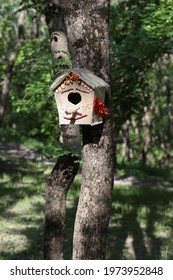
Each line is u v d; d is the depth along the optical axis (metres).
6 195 15.05
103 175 4.34
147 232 12.28
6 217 12.51
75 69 4.24
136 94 13.26
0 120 16.56
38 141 31.80
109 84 4.41
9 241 10.41
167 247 10.94
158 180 23.14
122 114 13.20
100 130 4.36
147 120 31.03
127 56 12.46
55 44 6.38
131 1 14.48
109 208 4.42
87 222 4.34
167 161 33.59
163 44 12.80
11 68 16.16
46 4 6.36
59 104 4.50
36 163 23.50
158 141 41.62
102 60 4.33
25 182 17.81
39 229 11.59
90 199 4.34
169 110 32.34
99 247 4.38
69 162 6.33
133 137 43.19
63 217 6.50
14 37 20.81
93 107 4.28
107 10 4.35
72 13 4.31
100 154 4.34
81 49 4.32
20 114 23.33
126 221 13.25
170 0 12.27
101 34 4.31
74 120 4.38
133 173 24.20
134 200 16.50
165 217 14.01
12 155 26.11
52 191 6.45
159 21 12.15
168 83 30.92
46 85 7.50
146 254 10.42
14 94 17.59
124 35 13.88
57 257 6.49
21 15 16.03
